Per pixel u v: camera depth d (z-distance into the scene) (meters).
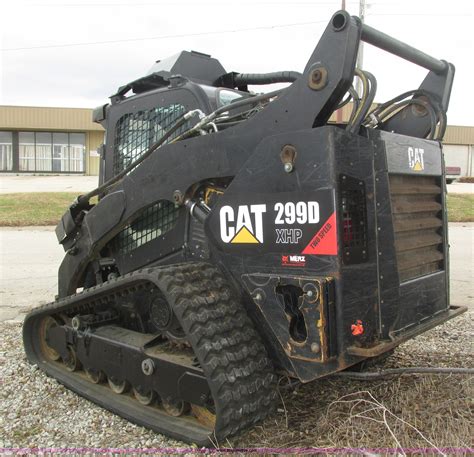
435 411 3.06
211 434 2.88
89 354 3.93
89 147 33.94
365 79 2.94
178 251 3.61
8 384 4.16
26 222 16.67
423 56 3.63
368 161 2.84
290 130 2.85
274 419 3.07
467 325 5.48
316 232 2.67
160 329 3.46
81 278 4.41
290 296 2.80
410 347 4.71
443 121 3.86
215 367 2.79
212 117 3.33
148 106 4.04
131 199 3.69
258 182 2.89
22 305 6.86
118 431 3.33
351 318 2.68
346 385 3.69
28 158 33.81
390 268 2.97
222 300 3.00
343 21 2.67
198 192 3.36
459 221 17.50
